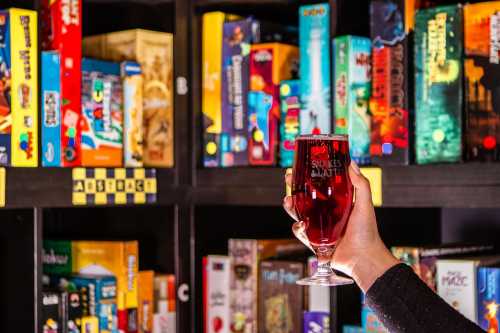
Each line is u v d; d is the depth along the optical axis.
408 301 1.18
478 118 1.75
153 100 2.14
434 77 1.80
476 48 1.74
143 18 2.24
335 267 1.31
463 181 1.75
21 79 1.83
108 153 2.03
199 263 2.23
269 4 2.20
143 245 2.28
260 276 2.14
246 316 2.16
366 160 1.96
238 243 2.18
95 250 2.12
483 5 1.73
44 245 2.23
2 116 1.81
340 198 1.23
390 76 1.88
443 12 1.79
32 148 1.85
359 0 2.04
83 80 1.97
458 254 2.00
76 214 2.40
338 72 1.96
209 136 2.20
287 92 2.08
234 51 2.16
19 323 1.91
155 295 2.17
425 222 2.30
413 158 1.86
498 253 2.10
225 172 2.15
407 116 1.85
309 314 2.04
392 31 1.87
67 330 1.98
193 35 2.21
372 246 1.27
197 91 2.22
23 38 1.83
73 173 1.92
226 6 2.23
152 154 2.14
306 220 1.24
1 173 1.79
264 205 2.17
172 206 2.21
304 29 2.04
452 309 1.17
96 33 2.29
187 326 2.21
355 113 1.94
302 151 1.25
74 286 2.08
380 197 1.88
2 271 1.95
